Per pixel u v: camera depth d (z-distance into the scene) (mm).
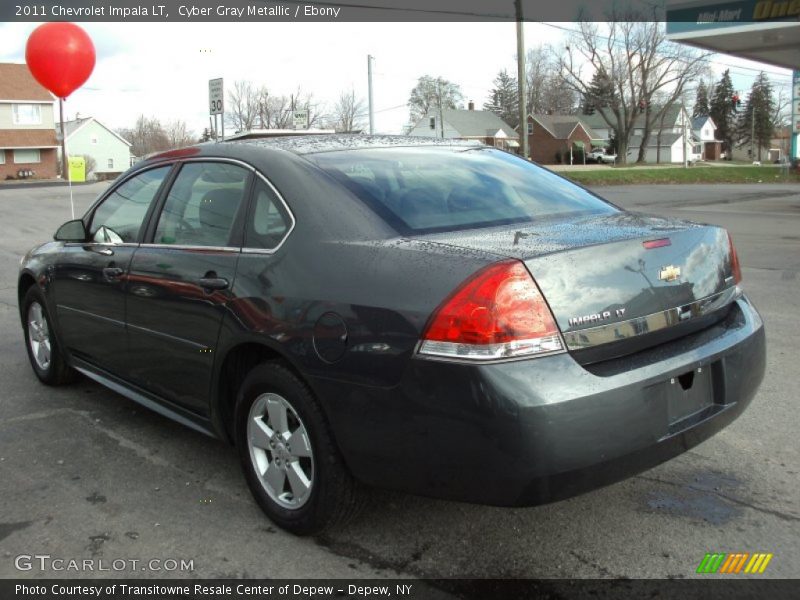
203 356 3338
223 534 3078
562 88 68375
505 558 2857
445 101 90625
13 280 10086
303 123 32812
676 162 82125
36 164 52438
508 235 2855
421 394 2484
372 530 3080
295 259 2961
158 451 3969
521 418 2344
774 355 5438
